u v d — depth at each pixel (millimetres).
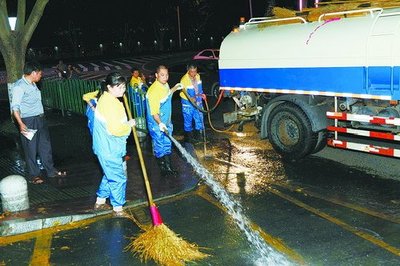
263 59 8664
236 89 9383
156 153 7625
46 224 5977
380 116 7324
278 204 6469
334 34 7496
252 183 7414
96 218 6195
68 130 12031
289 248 5152
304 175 7734
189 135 10484
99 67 37062
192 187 7156
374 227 5605
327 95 7695
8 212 6246
